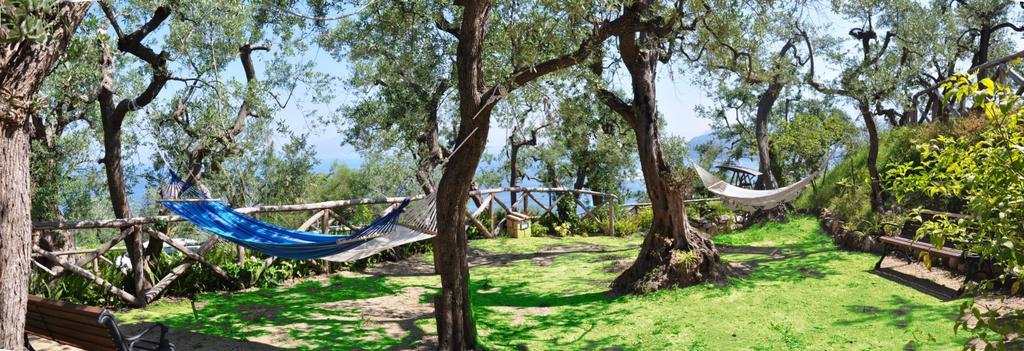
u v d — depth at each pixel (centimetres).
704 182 1182
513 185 2138
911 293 771
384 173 2030
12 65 356
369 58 1083
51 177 1191
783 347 613
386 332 717
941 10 1664
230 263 962
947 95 332
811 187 1664
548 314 805
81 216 1364
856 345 603
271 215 1549
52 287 771
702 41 827
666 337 673
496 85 603
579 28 673
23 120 378
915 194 1170
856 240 1135
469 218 1511
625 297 876
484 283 1035
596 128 1634
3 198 377
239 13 927
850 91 1258
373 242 879
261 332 708
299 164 1692
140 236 830
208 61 969
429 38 975
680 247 930
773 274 965
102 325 434
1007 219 310
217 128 1038
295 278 1058
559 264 1215
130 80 1073
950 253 790
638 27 700
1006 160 312
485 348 647
